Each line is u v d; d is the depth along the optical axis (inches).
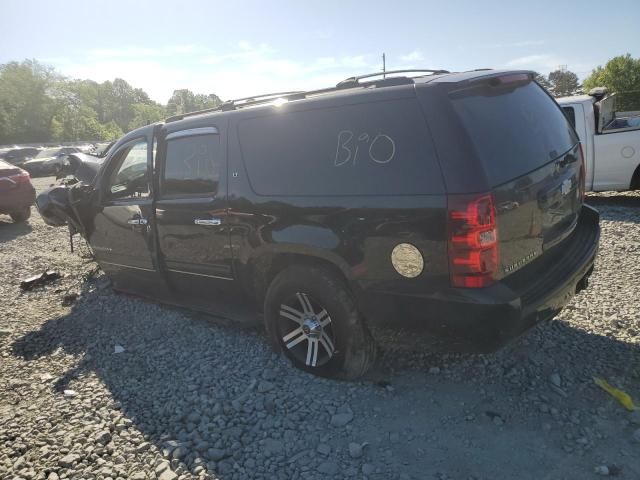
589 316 161.5
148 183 178.2
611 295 177.9
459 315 108.8
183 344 168.6
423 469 103.0
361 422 119.3
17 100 2591.0
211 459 110.9
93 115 3228.3
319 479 102.6
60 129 2755.9
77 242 344.5
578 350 141.6
